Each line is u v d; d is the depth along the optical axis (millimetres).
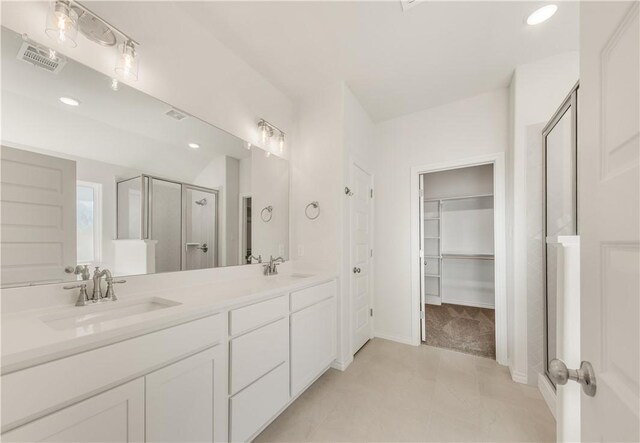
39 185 1155
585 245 573
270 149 2398
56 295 1173
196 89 1769
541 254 2053
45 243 1158
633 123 407
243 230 2137
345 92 2430
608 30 487
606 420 481
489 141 2527
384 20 1711
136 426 934
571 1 1550
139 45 1459
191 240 1774
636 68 400
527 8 1604
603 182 503
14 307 1064
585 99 575
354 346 2592
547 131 1987
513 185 2191
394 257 3035
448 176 4504
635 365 400
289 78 2340
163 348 1025
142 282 1495
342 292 2350
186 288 1667
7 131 1076
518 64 2139
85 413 814
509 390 1986
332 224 2383
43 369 747
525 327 2090
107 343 878
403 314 2953
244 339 1382
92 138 1321
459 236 4477
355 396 1915
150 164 1560
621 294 442
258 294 1468
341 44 1933
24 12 1114
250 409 1397
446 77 2316
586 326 565
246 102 2160
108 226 1374
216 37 1884
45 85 1178
